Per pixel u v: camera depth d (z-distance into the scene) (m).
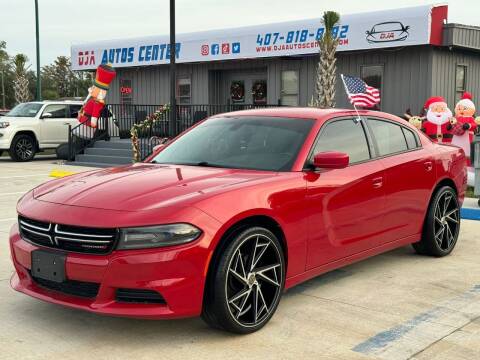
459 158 6.35
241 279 3.86
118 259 3.53
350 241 4.82
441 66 15.20
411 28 14.22
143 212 3.63
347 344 3.79
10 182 12.67
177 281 3.55
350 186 4.77
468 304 4.60
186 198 3.77
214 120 5.43
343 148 4.95
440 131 11.49
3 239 6.92
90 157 16.97
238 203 3.85
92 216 3.67
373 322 4.20
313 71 17.14
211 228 3.66
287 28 16.34
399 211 5.40
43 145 18.56
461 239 7.02
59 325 4.14
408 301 4.67
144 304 3.60
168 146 5.30
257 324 3.99
